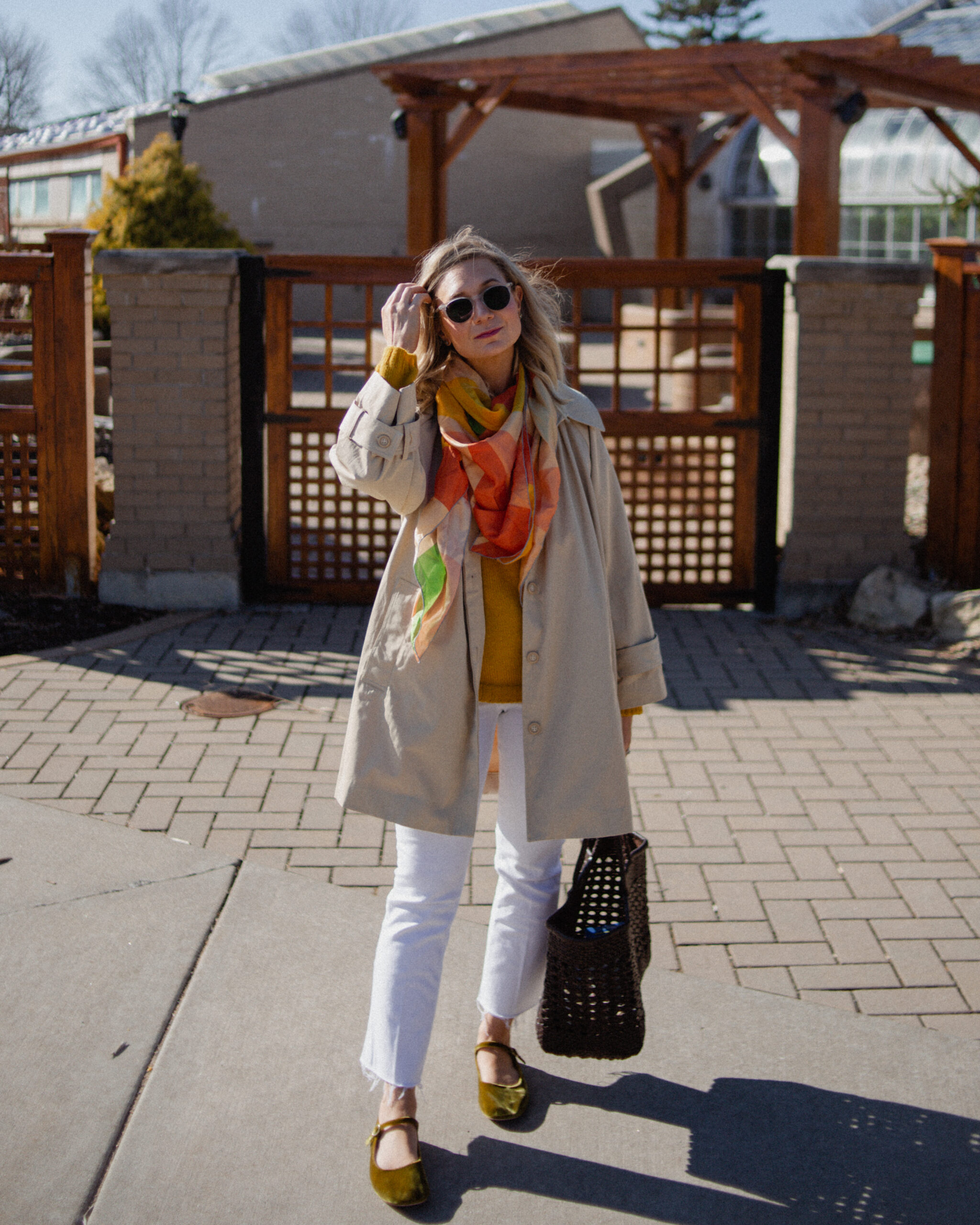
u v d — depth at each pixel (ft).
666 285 23.30
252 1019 10.37
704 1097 9.61
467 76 35.70
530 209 95.61
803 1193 8.61
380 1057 8.55
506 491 8.30
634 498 24.18
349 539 28.60
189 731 17.07
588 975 8.73
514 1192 8.55
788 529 24.09
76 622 22.27
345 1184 8.59
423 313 8.53
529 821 8.55
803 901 12.76
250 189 88.79
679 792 15.53
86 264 22.67
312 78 88.07
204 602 23.41
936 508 24.13
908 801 15.31
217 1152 8.83
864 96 31.89
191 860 13.15
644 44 99.04
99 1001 10.52
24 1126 9.00
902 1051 10.23
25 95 132.36
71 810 14.37
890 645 21.95
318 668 20.08
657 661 9.16
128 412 22.93
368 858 13.46
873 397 23.40
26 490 23.41
